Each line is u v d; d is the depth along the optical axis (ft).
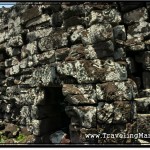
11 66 23.57
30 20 21.56
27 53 21.57
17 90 22.48
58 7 19.36
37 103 19.81
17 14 22.97
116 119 16.12
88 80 16.83
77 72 17.22
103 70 16.67
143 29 17.31
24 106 21.42
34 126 19.80
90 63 17.02
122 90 16.29
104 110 16.30
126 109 16.12
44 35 20.12
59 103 21.01
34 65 20.74
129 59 17.67
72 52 17.78
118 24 17.26
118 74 16.49
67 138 18.60
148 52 17.30
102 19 17.10
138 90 17.67
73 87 17.30
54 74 18.58
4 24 24.67
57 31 19.30
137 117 16.46
